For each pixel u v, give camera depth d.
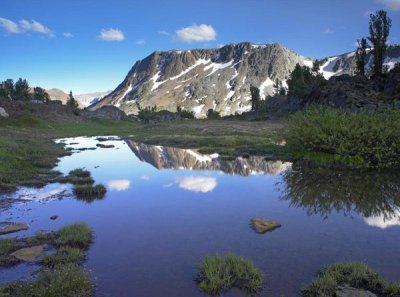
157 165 30.70
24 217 15.30
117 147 49.03
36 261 10.59
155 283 9.09
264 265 9.93
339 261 10.08
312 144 28.55
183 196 18.62
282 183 21.05
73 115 119.75
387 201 16.41
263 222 13.45
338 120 27.55
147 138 63.44
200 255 10.77
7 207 16.89
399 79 62.03
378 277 8.75
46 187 21.48
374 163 23.88
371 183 19.80
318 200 16.92
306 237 12.09
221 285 8.78
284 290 8.57
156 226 13.67
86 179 23.31
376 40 77.19
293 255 10.58
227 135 59.62
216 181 22.56
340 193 18.05
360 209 15.31
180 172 26.59
